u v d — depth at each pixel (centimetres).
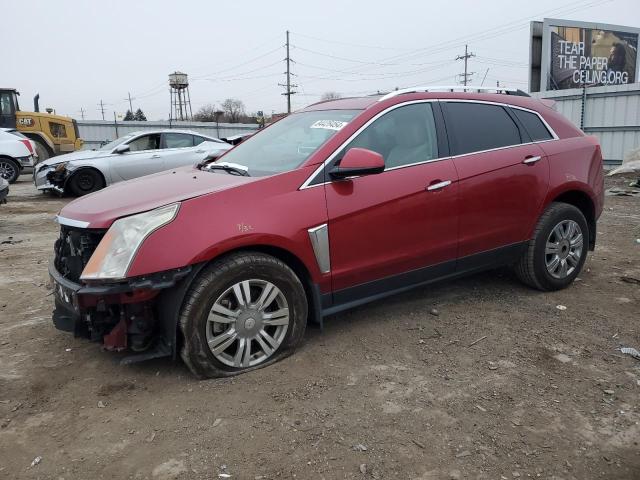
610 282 512
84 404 304
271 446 266
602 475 246
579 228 485
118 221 307
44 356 364
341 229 355
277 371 337
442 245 404
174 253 300
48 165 1173
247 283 326
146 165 1141
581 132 509
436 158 403
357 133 373
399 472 248
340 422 284
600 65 2547
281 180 341
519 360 352
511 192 436
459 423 283
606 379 328
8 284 528
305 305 354
